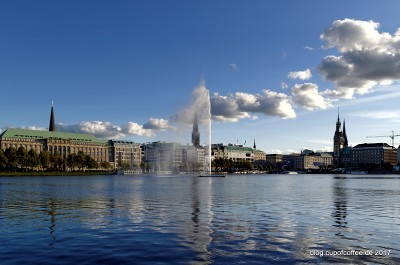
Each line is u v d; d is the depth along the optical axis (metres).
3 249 24.20
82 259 21.86
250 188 89.31
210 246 24.81
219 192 73.50
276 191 77.25
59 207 46.25
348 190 82.44
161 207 45.62
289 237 27.52
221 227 31.47
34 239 27.08
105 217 37.19
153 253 23.08
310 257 22.23
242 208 44.56
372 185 108.81
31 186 99.31
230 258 21.98
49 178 178.50
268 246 24.81
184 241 26.22
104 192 73.88
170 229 30.61
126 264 20.92
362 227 31.66
